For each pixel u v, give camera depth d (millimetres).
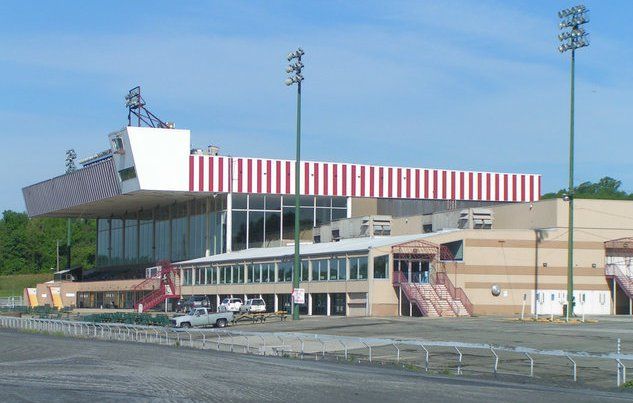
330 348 43312
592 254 75000
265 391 23703
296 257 65812
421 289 69062
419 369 33438
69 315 85188
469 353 39000
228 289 87938
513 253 72875
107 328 61969
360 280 69875
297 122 65500
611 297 75062
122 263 124562
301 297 65312
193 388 24312
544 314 72062
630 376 30656
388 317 66250
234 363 34500
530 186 108812
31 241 170750
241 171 96250
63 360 35281
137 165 92688
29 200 128375
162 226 112375
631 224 76125
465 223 81250
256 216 97500
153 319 66375
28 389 23938
